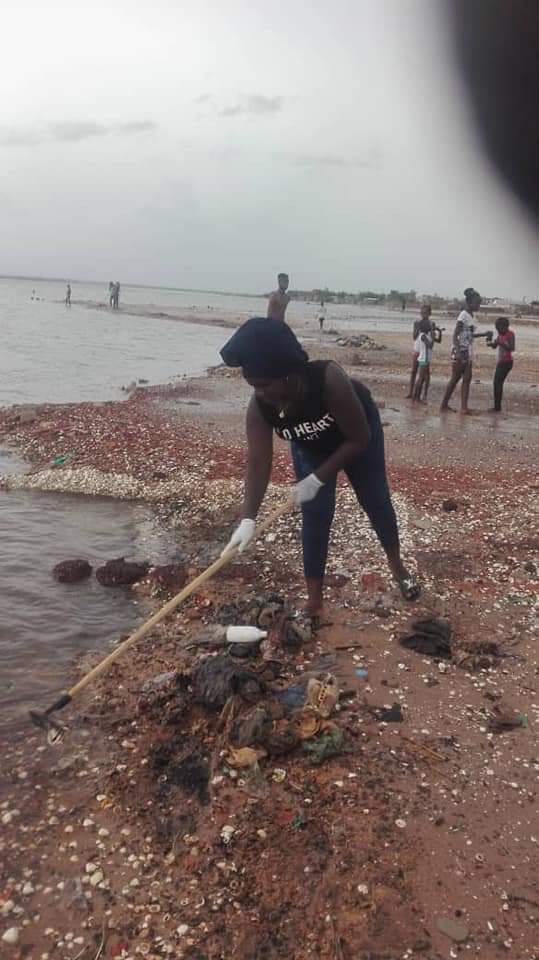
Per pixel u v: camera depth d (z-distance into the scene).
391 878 2.65
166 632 4.55
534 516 6.66
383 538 4.62
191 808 3.01
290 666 4.09
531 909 2.54
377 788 3.10
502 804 3.03
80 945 2.42
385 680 3.94
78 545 6.08
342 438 3.92
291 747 3.30
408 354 24.45
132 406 12.64
